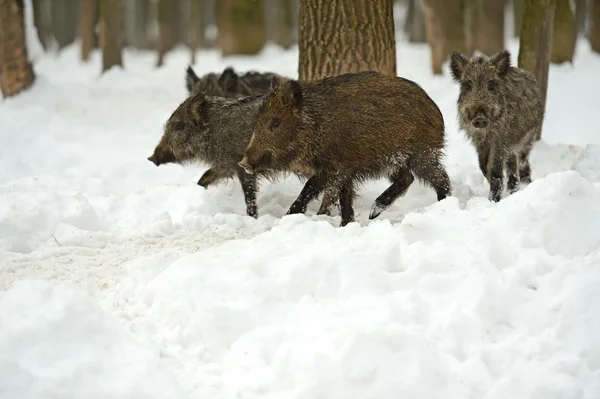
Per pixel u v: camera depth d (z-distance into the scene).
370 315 7.79
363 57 15.64
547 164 16.83
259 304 8.22
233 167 13.93
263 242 9.65
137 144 19.22
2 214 11.60
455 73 14.33
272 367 7.24
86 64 38.81
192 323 7.94
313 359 7.00
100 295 9.12
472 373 7.08
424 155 12.66
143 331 8.18
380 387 6.84
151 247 10.99
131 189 15.59
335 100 12.27
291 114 12.17
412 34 49.03
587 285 7.87
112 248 11.03
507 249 8.91
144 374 6.99
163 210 13.02
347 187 12.59
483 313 7.83
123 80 28.86
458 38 29.08
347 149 12.35
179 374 7.42
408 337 7.15
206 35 62.38
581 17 40.44
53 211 12.07
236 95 17.56
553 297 8.04
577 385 6.88
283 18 46.47
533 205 9.39
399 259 8.85
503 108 13.99
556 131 21.27
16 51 23.12
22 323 7.28
